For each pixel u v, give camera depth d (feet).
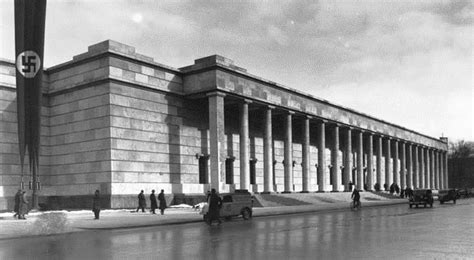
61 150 129.70
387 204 154.61
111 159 116.88
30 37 88.89
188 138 140.36
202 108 147.13
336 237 55.16
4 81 121.39
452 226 68.33
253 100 148.66
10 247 50.98
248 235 59.47
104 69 119.75
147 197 124.26
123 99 121.70
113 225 75.36
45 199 128.26
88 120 123.13
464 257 38.22
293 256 40.32
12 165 121.60
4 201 117.91
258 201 135.95
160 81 132.87
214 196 77.61
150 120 128.57
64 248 49.29
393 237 54.03
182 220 84.23
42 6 88.94
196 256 41.45
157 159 129.18
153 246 49.47
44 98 132.67
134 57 124.67
